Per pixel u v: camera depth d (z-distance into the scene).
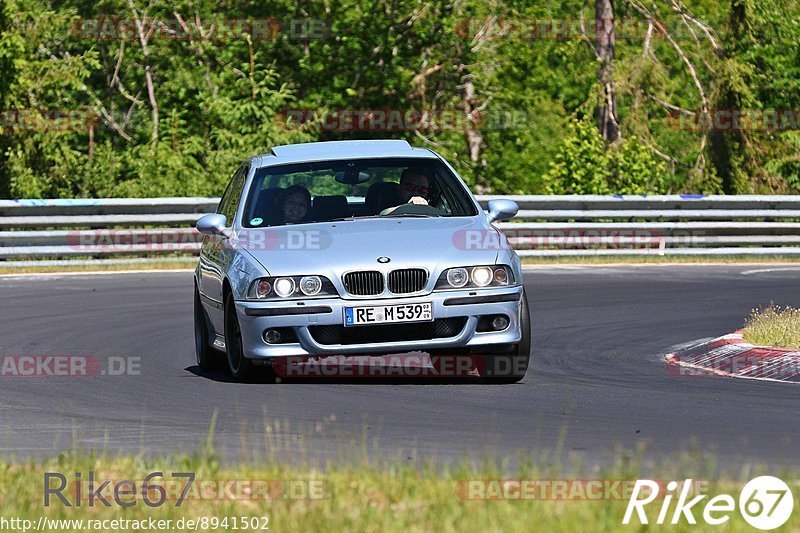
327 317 29.70
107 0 96.75
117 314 47.38
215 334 34.16
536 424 25.83
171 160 86.69
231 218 33.62
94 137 99.19
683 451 22.95
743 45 101.94
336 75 101.25
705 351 35.94
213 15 99.62
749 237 71.06
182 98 97.94
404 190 33.38
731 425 25.59
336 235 31.16
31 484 20.38
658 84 97.56
